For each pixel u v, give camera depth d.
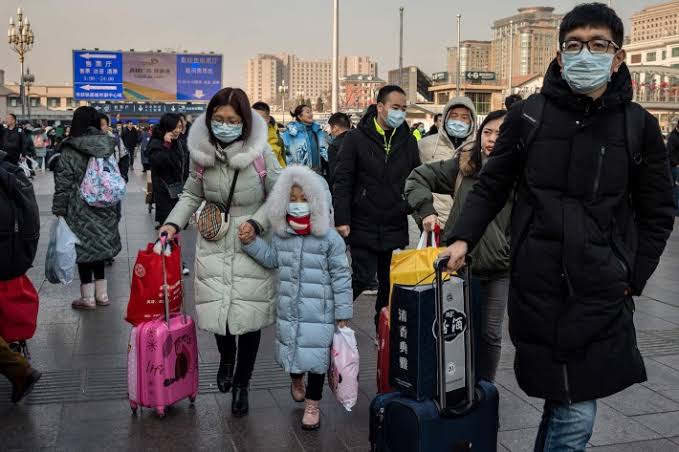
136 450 3.99
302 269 4.23
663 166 2.72
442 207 5.39
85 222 6.79
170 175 8.60
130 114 58.38
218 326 4.38
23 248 4.77
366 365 5.45
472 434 3.09
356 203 5.77
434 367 3.02
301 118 9.79
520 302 2.80
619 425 4.34
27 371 4.53
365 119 5.80
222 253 4.43
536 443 2.93
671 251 10.70
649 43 115.81
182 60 48.97
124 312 6.89
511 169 2.86
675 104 60.47
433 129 8.18
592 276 2.66
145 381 4.34
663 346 5.96
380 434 3.13
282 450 4.00
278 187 4.21
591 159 2.66
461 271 3.16
